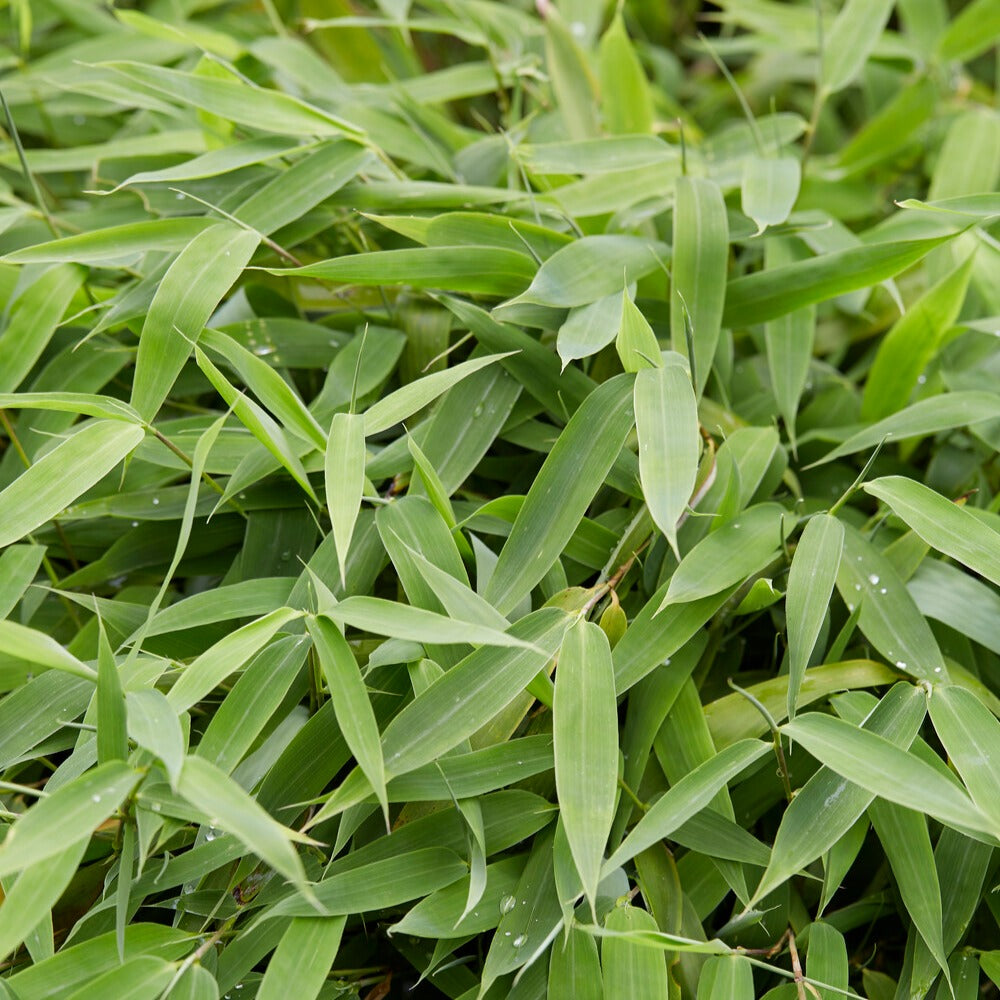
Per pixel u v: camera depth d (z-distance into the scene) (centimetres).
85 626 85
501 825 79
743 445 87
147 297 86
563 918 75
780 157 96
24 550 84
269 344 90
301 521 85
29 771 86
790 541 87
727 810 80
